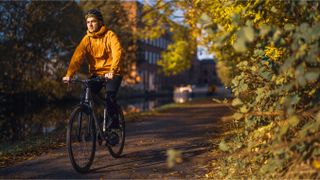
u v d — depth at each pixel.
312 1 3.95
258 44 4.50
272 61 4.84
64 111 27.30
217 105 22.89
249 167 4.96
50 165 6.39
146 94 56.91
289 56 4.09
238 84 5.14
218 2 6.97
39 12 29.17
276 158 4.16
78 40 31.02
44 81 33.06
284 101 3.97
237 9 5.15
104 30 6.45
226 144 5.06
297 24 4.25
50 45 31.23
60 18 29.88
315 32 3.52
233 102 4.80
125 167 6.17
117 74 6.45
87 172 5.89
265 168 4.29
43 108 30.41
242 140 5.49
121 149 7.00
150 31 20.77
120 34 30.48
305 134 4.01
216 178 5.28
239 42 3.50
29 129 17.05
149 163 6.39
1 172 6.00
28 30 29.27
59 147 8.05
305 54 3.60
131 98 52.16
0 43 28.19
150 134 9.93
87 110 6.03
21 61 30.36
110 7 23.88
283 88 4.15
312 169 3.93
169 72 25.62
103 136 6.40
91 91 6.22
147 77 84.81
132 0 22.20
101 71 6.54
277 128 4.53
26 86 31.42
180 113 17.25
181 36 22.52
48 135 10.61
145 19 18.17
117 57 6.30
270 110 4.73
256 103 4.76
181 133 10.09
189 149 7.53
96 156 6.96
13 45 28.86
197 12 11.95
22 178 5.64
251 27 3.50
